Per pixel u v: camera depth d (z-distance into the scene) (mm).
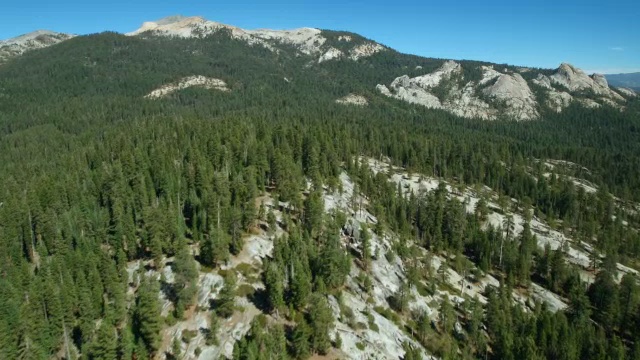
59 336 82875
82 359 76438
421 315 106500
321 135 198375
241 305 88812
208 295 91125
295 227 115312
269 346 76125
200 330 84062
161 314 87625
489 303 112625
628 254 175500
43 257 104250
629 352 110875
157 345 79062
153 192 133500
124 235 113375
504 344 100062
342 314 94375
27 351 76562
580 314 118438
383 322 99438
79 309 87062
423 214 156750
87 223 118750
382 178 173125
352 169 179625
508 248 146750
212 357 78688
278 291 85625
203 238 105875
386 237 136875
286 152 167875
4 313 77312
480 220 173750
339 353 84688
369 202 163250
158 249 100875
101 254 100438
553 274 140875
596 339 106938
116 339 78375
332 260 100250
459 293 125688
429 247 147625
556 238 174000
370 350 89188
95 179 148750
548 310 119188
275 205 129125
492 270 145625
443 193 174500
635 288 126750
